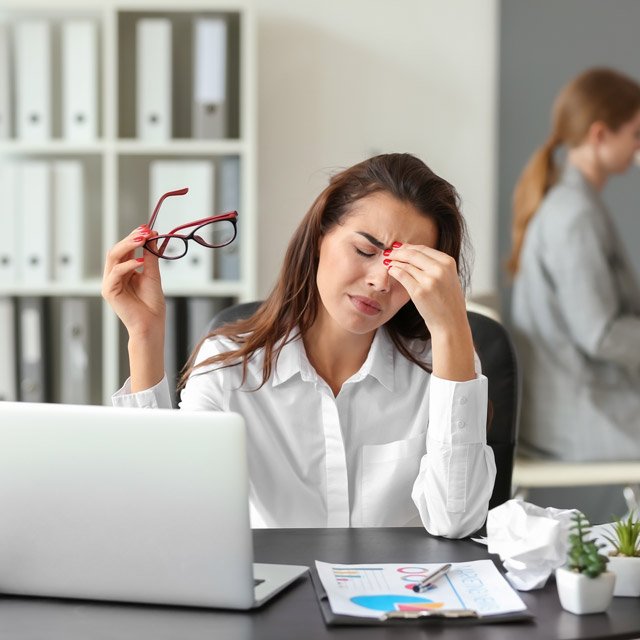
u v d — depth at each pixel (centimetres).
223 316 202
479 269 373
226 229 335
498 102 368
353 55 368
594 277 310
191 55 350
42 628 114
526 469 298
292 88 367
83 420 119
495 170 371
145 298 167
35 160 362
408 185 164
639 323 311
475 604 119
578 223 312
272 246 369
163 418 117
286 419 179
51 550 122
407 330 186
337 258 164
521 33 367
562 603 119
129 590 121
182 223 333
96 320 356
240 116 350
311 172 368
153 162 356
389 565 134
